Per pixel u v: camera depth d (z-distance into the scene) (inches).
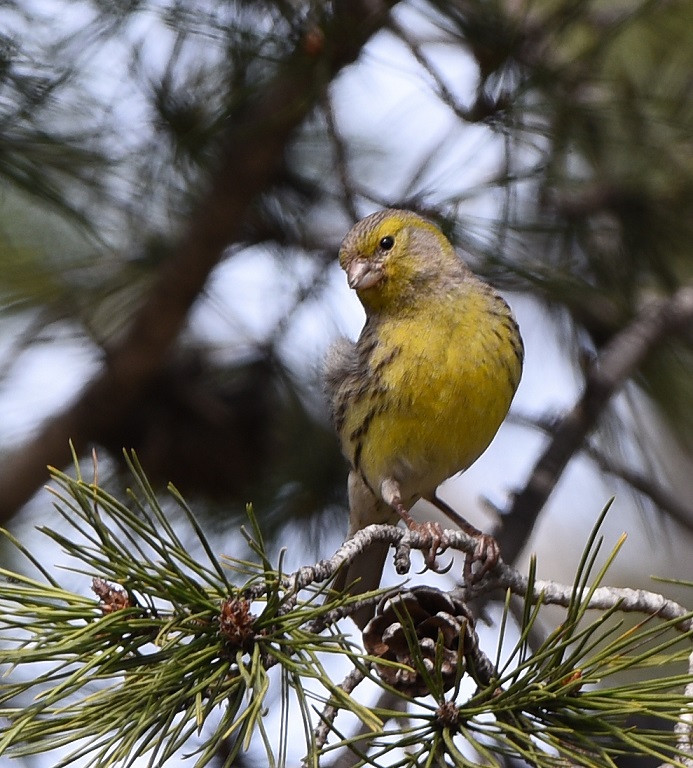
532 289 413.7
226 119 367.2
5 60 327.6
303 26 331.9
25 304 437.4
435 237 373.4
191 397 442.6
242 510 441.4
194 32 337.7
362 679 226.2
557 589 270.4
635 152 404.2
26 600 204.2
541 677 202.5
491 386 362.3
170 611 214.8
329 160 433.7
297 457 443.8
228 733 184.5
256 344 449.7
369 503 400.2
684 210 418.6
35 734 195.0
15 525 454.3
